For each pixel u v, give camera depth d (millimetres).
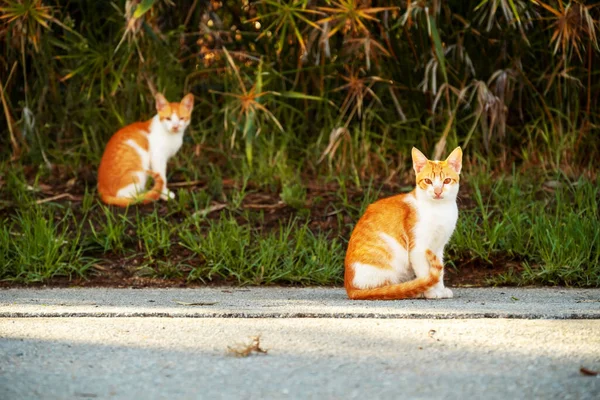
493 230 7914
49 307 5812
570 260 7434
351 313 5316
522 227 8234
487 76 10180
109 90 10328
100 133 10328
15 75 10492
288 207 8898
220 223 8141
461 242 7855
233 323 5090
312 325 4984
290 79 10586
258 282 7473
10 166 9961
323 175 10000
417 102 10211
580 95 10156
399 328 4848
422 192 6043
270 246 7809
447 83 9203
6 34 9680
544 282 7297
